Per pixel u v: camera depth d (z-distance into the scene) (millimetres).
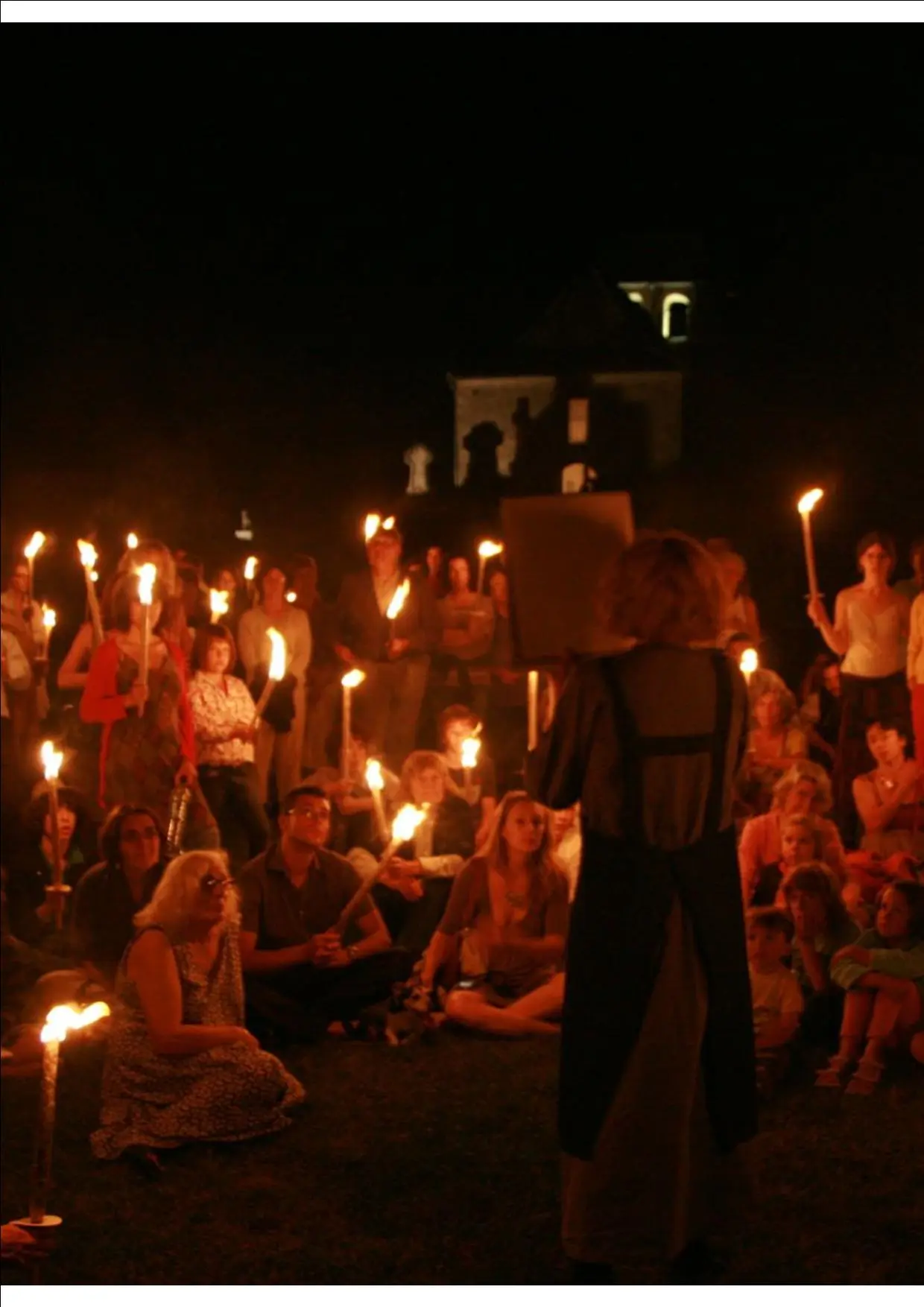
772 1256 4430
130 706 8602
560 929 7215
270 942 6984
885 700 9586
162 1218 4820
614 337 50500
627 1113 4051
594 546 4301
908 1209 4824
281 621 10789
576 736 4176
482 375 50375
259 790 9273
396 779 9359
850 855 8180
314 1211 4875
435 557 15148
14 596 11062
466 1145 5434
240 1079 5484
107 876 6918
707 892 4109
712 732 4141
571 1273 4176
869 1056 6105
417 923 7906
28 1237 4371
